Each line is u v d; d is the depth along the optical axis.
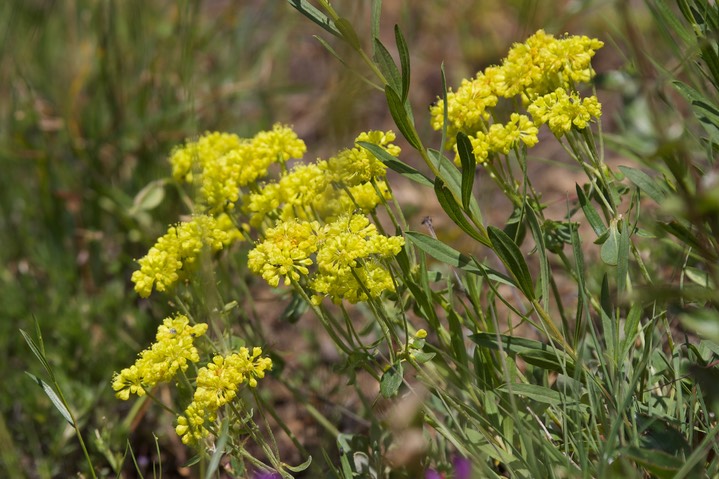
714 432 0.70
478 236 0.74
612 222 0.74
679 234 0.74
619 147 0.84
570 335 0.79
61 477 0.87
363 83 0.82
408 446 0.76
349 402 0.87
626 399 0.71
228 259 0.85
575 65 0.77
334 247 0.74
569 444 0.75
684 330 0.78
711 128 0.76
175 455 0.87
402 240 0.75
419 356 0.75
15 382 0.89
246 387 0.77
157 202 0.91
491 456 0.75
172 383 0.86
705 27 0.77
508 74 0.77
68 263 0.97
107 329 0.92
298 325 0.93
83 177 0.99
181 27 1.01
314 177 0.78
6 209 1.00
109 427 0.86
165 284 0.77
